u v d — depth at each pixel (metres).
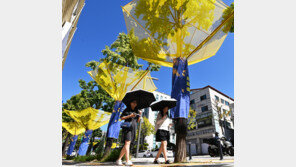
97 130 25.50
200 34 6.64
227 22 6.48
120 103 9.24
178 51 6.57
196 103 33.94
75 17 8.41
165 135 4.75
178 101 5.50
